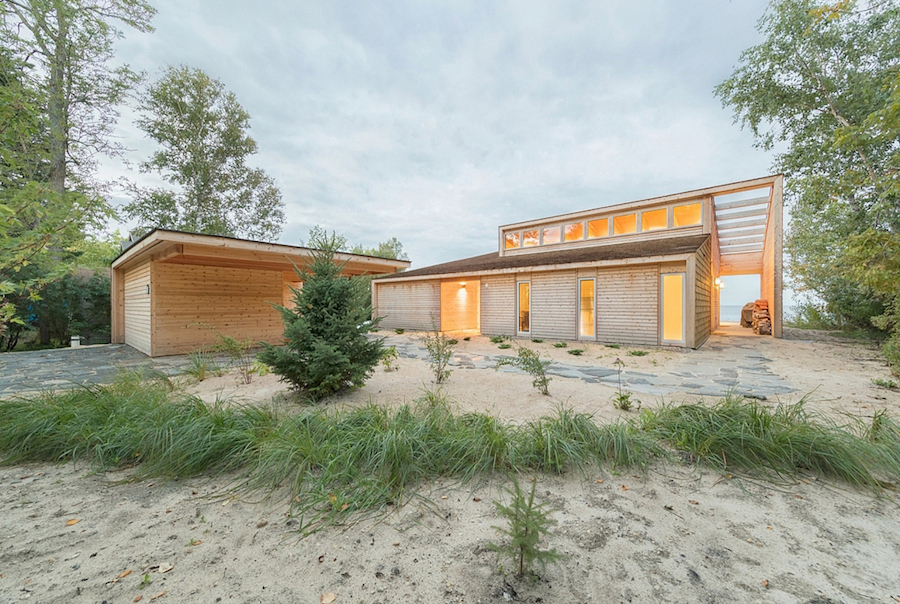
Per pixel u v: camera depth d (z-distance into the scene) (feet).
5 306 11.92
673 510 7.55
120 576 5.60
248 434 10.20
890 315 25.89
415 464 9.07
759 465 9.36
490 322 47.96
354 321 16.80
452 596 5.18
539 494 8.25
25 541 6.52
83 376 22.77
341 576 5.63
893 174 18.90
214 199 66.95
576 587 5.33
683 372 23.17
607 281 37.91
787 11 37.27
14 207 10.90
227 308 35.83
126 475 9.41
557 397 16.89
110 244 42.65
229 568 5.82
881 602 4.96
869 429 10.42
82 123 40.16
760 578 5.49
